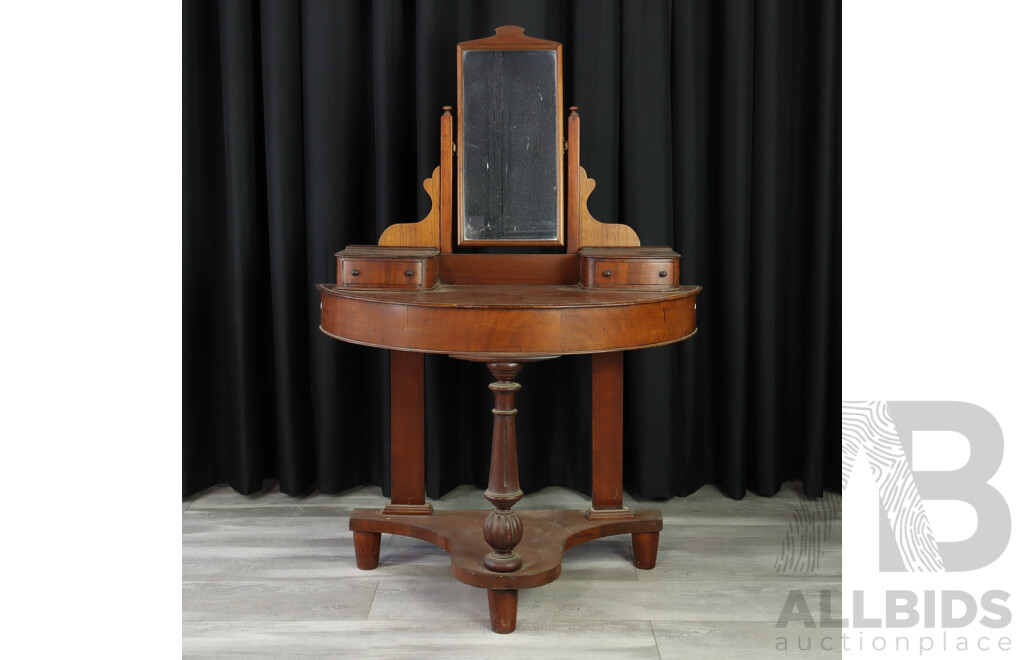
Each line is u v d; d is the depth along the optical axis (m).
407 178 3.11
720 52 3.01
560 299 2.29
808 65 3.08
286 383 3.09
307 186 3.03
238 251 3.04
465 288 2.55
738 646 2.21
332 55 2.97
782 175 3.13
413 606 2.42
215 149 3.13
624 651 2.19
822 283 3.07
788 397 3.26
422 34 2.95
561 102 2.70
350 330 2.36
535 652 2.19
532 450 3.20
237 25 2.95
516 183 2.70
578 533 2.54
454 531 2.55
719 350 3.15
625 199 3.02
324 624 2.32
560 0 3.04
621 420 2.65
